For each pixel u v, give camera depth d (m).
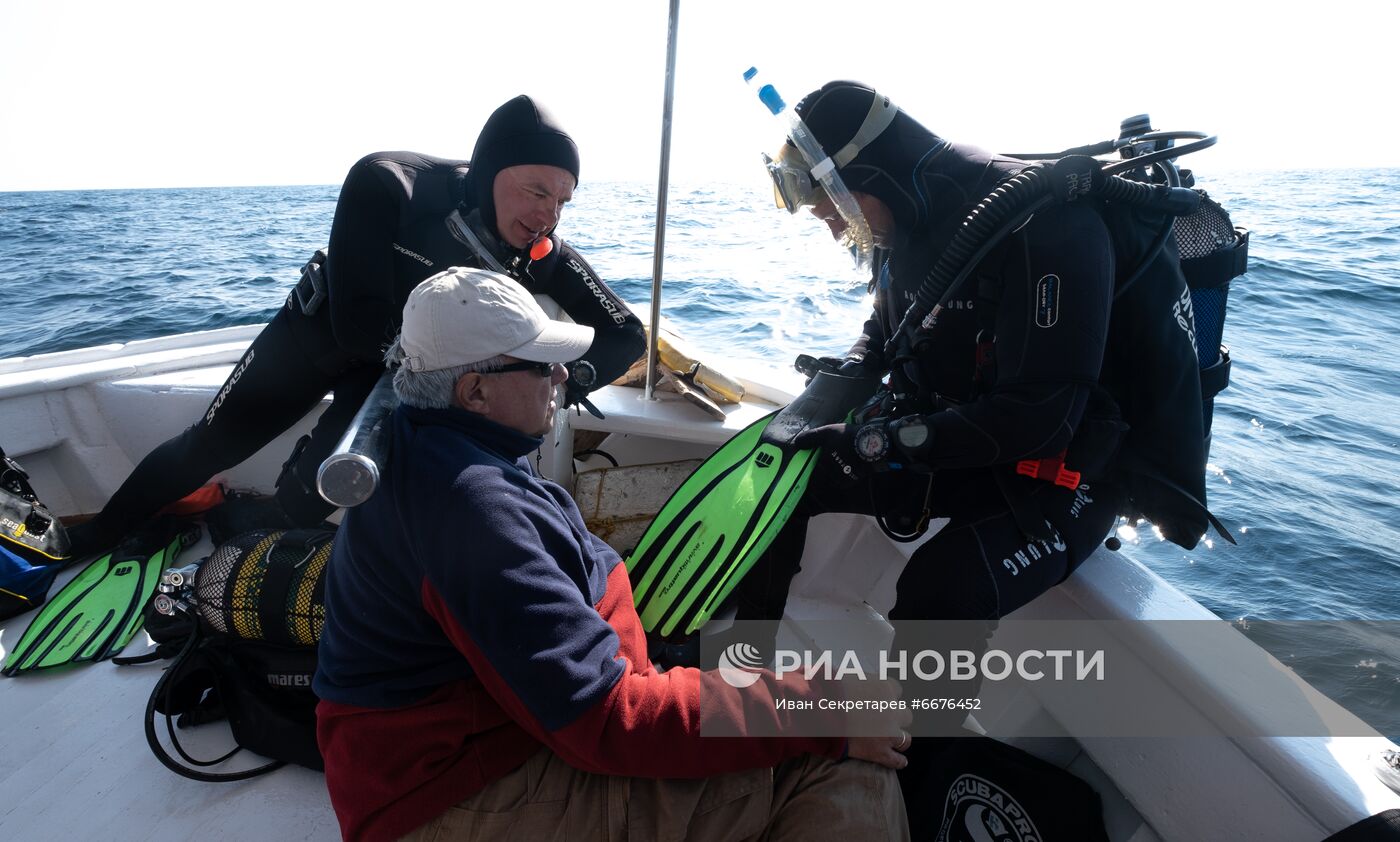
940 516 1.62
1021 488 1.48
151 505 2.16
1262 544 3.18
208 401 2.39
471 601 0.99
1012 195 1.31
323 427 1.98
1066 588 1.50
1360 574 2.96
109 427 2.45
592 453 2.56
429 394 1.12
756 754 1.10
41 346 7.14
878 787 1.17
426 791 1.08
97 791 1.49
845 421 1.78
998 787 1.40
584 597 1.14
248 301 8.83
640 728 1.03
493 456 1.12
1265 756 1.13
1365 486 3.70
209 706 1.65
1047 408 1.32
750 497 1.72
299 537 1.69
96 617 1.95
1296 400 4.86
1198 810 1.28
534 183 1.71
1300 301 7.71
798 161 1.47
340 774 1.12
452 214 1.83
